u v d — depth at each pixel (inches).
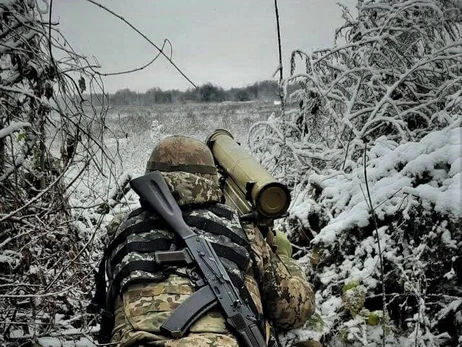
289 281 79.8
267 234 85.6
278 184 80.9
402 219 100.7
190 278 68.0
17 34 75.0
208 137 97.9
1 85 74.6
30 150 82.0
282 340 83.0
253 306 69.0
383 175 110.6
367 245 102.3
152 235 71.7
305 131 159.8
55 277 74.2
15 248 79.0
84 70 79.2
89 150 79.2
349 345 95.7
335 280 103.7
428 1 149.0
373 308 99.1
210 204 76.4
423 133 137.7
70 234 83.4
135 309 66.2
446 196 95.1
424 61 137.9
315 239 109.3
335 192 118.3
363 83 145.9
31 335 76.5
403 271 94.4
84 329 78.7
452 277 91.4
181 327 63.2
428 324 91.6
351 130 136.9
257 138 160.6
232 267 70.5
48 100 81.7
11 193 77.7
